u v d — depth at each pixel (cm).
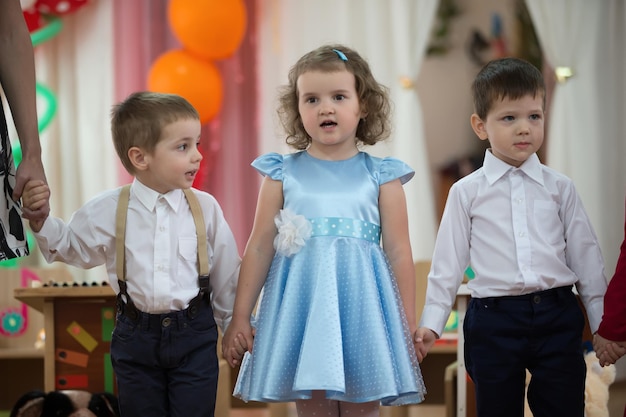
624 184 493
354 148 232
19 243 210
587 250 236
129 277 220
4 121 206
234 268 231
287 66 513
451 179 523
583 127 491
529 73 234
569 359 229
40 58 512
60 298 299
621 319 219
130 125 220
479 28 522
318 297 212
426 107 524
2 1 216
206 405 220
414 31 506
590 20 497
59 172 514
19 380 430
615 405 395
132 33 516
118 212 222
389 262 226
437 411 413
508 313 230
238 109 522
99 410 271
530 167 239
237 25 475
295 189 225
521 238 233
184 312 219
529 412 289
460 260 241
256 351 215
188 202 226
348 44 510
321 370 204
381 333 211
